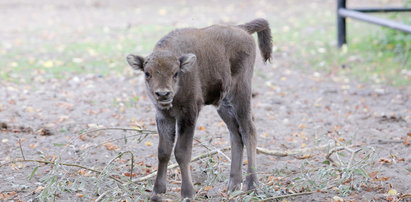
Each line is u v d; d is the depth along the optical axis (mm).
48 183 9164
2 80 16781
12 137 12023
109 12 30219
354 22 25750
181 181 9641
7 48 21484
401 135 12305
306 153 11227
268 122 13430
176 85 8273
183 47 8766
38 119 13320
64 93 15641
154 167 10438
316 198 9031
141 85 16594
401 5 28047
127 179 9398
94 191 9312
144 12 29891
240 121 9500
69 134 12289
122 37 23594
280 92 16031
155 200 8750
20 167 10328
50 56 20203
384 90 16203
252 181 9352
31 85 16453
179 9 30453
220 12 29141
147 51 20656
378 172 9945
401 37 20016
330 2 31531
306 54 20453
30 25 26719
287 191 9312
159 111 8617
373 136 12281
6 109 14016
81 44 22344
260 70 18375
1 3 33000
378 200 8898
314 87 16578
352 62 19266
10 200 8992
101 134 12258
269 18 27328
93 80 17125
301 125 13023
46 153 11133
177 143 8758
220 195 9273
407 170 10156
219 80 9078
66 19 28344
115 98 15203
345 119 13617
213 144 11664
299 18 27203
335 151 10414
